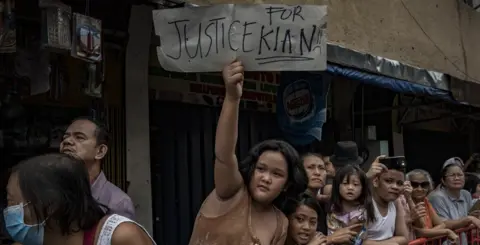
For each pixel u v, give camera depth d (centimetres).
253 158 270
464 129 1088
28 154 420
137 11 497
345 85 812
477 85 808
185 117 602
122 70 512
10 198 198
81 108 475
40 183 189
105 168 493
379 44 686
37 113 446
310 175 393
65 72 461
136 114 520
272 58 301
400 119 905
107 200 315
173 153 586
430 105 812
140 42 516
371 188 404
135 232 202
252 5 301
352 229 365
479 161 921
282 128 619
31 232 193
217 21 302
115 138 503
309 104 602
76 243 196
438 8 800
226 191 262
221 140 257
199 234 268
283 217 278
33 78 397
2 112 389
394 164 411
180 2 399
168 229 572
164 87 581
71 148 314
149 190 526
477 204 605
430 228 509
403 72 673
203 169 614
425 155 992
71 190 193
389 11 708
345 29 638
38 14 399
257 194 263
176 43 307
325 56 303
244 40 300
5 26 323
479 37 889
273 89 716
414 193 523
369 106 859
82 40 362
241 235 257
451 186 596
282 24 301
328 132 791
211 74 632
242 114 670
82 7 455
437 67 786
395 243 392
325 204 398
